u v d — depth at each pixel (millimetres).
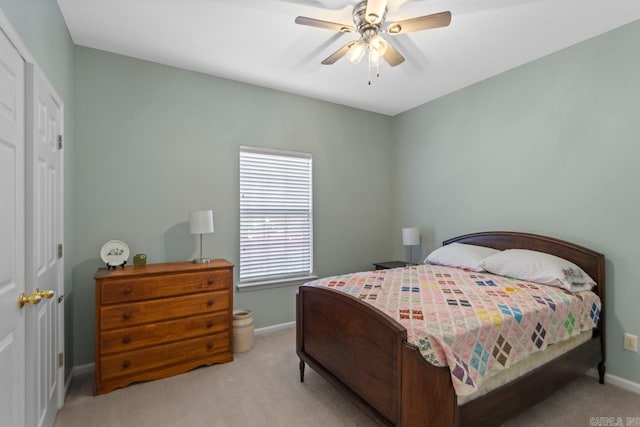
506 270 2541
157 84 2838
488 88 3186
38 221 1561
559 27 2301
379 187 4273
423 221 3930
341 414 1979
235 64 2879
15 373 1293
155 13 2133
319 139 3764
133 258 2607
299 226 3648
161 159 2852
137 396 2172
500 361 1594
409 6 2043
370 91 3520
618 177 2318
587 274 2381
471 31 2348
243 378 2422
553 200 2693
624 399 2121
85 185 2543
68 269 2312
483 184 3250
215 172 3105
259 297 3367
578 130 2533
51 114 1855
